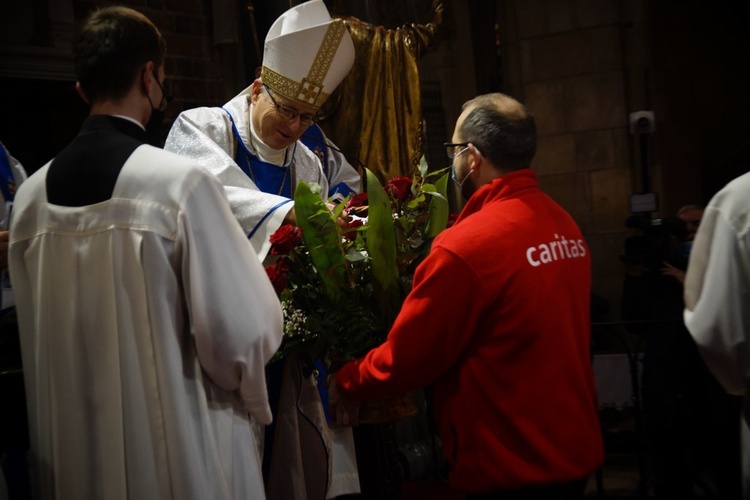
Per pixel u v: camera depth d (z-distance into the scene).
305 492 2.38
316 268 1.97
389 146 3.79
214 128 2.55
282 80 2.42
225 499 1.67
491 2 5.87
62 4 3.69
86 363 1.66
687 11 6.42
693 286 1.95
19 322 1.75
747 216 1.83
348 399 1.91
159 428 1.64
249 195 2.28
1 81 3.62
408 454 3.77
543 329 1.72
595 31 5.94
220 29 4.17
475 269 1.70
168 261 1.63
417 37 3.89
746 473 1.94
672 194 6.14
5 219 2.09
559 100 6.07
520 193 1.82
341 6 3.97
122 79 1.69
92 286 1.65
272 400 2.35
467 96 5.93
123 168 1.65
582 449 1.73
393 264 1.99
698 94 6.59
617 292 5.95
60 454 1.67
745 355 1.86
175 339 1.64
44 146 3.76
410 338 1.74
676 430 3.63
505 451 1.72
